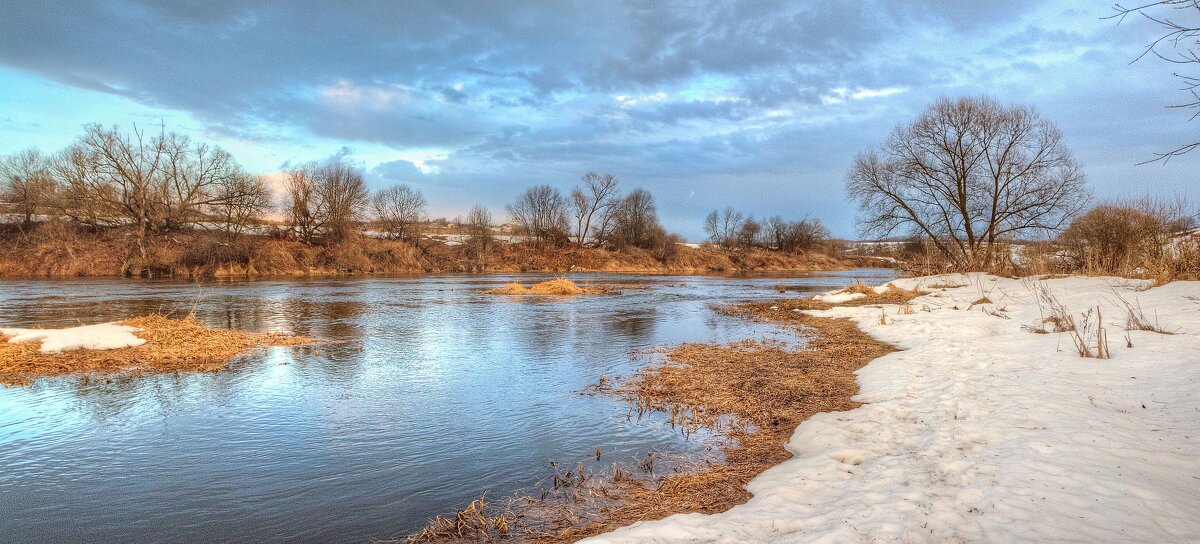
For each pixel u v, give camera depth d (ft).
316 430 28.58
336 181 209.46
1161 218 79.66
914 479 18.48
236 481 22.44
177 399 34.09
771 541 15.10
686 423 29.17
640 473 22.82
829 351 47.44
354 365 44.32
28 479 22.65
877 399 30.37
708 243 322.14
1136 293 55.01
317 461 24.52
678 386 36.50
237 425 29.32
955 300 72.74
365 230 243.19
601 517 18.85
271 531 18.54
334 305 92.22
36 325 63.16
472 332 62.54
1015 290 74.43
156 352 46.21
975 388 28.63
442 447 26.20
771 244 332.80
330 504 20.45
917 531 14.74
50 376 39.11
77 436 27.53
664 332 62.34
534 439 27.25
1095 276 74.90
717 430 27.91
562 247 267.59
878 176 115.14
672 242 283.18
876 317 64.54
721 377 38.60
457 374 41.27
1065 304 54.39
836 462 21.22
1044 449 19.44
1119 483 16.56
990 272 99.91
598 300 104.68
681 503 19.62
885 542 14.28
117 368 41.63
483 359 46.93
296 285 139.33
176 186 179.63
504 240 271.08
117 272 166.71
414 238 230.07
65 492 21.47
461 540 17.56
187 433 28.07
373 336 59.41
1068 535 14.01
